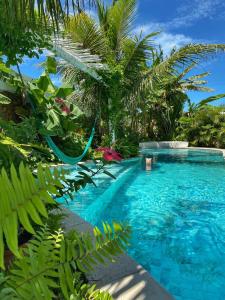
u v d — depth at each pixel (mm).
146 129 22688
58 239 1760
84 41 10906
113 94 12086
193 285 2777
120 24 11727
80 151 9039
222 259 3361
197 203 5953
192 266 3182
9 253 1823
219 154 15508
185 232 4258
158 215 5145
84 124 13875
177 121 22875
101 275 2211
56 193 804
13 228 713
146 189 7277
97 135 14281
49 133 4441
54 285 1112
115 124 12781
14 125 2934
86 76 11891
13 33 3539
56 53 6637
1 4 2727
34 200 764
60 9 2693
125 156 12711
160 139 22734
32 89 7012
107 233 1417
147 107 18375
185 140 21531
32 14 2760
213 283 2818
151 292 2004
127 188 7395
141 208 5625
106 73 11531
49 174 818
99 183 7867
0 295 921
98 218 5023
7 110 8133
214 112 19984
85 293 1515
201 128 20406
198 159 13719
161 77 12555
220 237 4059
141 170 10281
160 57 16922
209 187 7500
